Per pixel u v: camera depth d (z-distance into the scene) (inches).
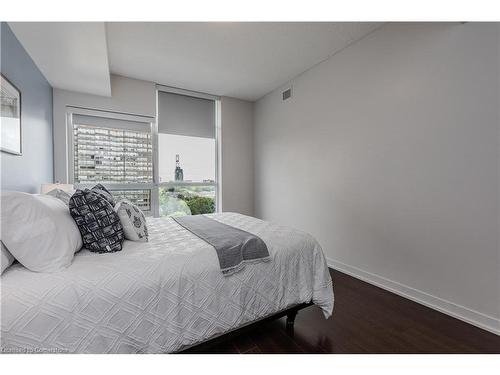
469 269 70.6
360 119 102.5
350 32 97.0
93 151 134.9
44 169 108.2
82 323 38.2
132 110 141.3
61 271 41.6
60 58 92.1
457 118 72.1
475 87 68.1
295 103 139.9
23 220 41.0
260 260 58.3
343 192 111.7
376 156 96.4
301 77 135.0
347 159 109.1
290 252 64.0
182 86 152.9
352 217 107.4
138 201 147.5
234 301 53.1
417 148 82.6
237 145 176.2
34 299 36.1
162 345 44.2
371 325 69.4
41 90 104.8
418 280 83.4
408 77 84.7
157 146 151.1
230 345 60.0
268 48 108.8
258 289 57.2
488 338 63.3
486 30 65.8
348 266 109.6
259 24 91.9
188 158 164.1
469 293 70.7
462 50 70.6
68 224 48.2
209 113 171.2
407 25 84.7
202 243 60.2
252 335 64.2
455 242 73.5
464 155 70.9
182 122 160.9
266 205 168.6
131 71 131.6
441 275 77.1
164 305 44.9
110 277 42.3
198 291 48.8
